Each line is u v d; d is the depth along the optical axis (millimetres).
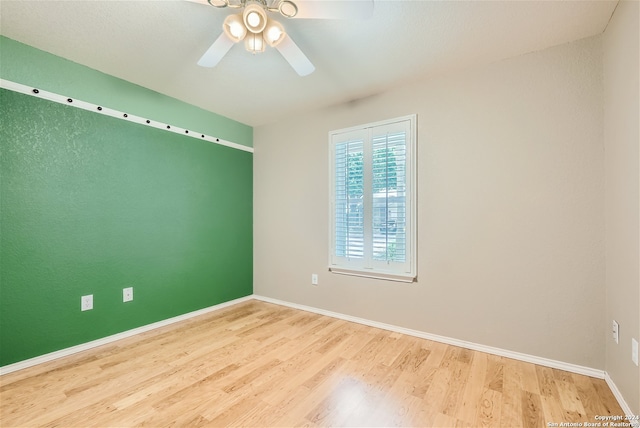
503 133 2246
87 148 2395
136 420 1547
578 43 1997
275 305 3572
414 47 2092
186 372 2023
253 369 2064
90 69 2404
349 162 3002
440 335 2512
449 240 2465
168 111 2939
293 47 1724
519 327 2195
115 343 2486
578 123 1998
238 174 3674
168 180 2945
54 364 2129
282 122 3588
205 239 3289
